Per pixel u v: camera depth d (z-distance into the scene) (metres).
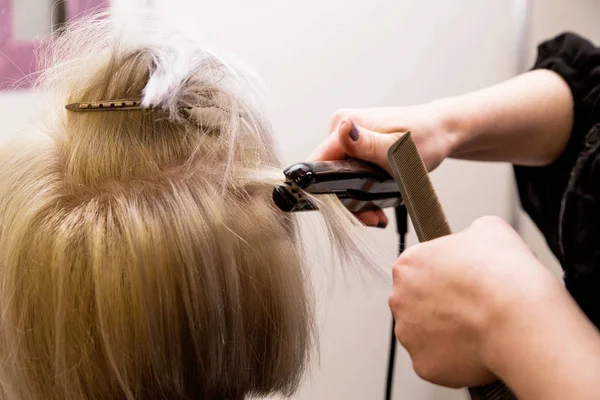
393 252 0.76
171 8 0.81
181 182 0.45
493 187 0.97
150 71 0.48
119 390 0.45
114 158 0.46
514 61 0.95
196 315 0.44
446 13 0.92
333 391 0.91
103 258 0.43
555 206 0.73
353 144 0.53
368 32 0.90
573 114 0.71
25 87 0.74
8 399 0.48
